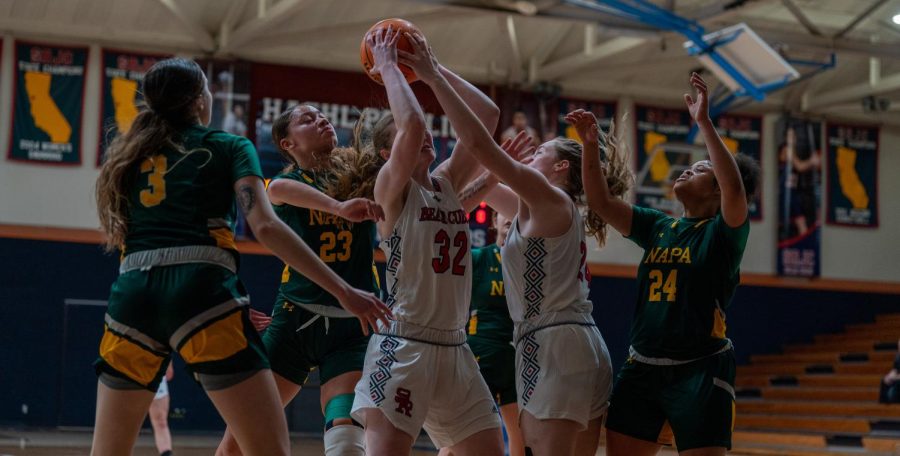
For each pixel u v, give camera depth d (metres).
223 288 3.31
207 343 3.26
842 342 18.94
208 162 3.40
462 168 4.22
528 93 18.38
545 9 13.88
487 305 5.96
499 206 4.91
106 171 3.41
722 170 4.10
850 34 18.64
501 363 5.87
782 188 19.55
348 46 17.47
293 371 4.65
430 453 12.13
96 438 3.43
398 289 3.83
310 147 4.82
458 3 13.52
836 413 16.31
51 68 16.39
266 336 4.73
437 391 3.79
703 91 4.12
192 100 3.52
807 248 19.53
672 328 4.23
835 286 19.69
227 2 16.55
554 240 4.07
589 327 4.14
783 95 19.73
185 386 15.88
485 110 4.40
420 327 3.79
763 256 19.50
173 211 3.35
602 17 14.13
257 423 3.30
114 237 3.43
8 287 15.70
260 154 16.92
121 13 16.41
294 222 4.65
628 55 18.36
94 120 16.50
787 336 19.48
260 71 17.11
